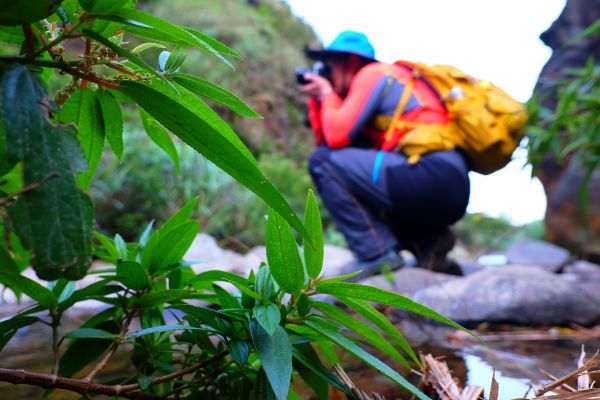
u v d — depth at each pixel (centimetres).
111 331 70
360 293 56
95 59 45
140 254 74
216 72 754
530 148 242
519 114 244
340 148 273
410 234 290
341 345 55
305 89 283
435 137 251
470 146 251
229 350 57
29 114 37
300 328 63
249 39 893
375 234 262
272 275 57
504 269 208
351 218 269
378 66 266
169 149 66
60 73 44
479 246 789
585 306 184
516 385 103
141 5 804
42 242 35
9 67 38
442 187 253
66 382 54
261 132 810
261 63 896
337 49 286
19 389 93
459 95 248
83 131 56
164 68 53
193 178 457
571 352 139
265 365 50
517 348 143
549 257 399
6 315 170
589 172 236
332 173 274
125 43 52
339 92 296
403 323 176
